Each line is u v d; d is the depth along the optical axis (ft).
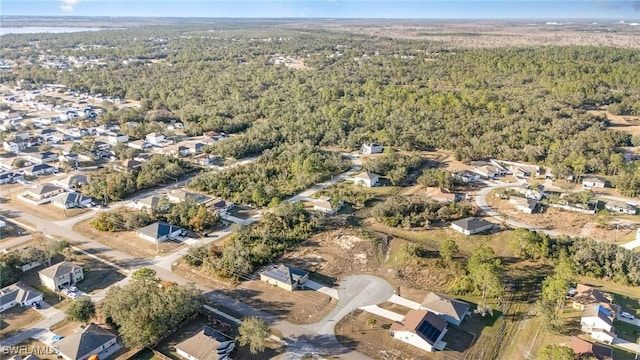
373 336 257.55
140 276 286.05
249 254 327.26
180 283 302.66
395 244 355.97
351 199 428.15
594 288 289.74
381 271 321.32
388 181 479.00
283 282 298.97
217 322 265.54
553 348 225.35
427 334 249.75
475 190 456.86
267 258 328.90
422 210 402.11
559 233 369.71
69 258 330.54
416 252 335.06
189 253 326.44
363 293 296.30
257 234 358.84
